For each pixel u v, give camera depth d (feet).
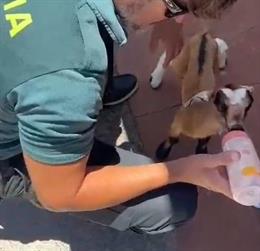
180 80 7.32
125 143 7.52
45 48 4.21
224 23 8.09
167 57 7.34
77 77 4.19
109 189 5.22
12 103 4.44
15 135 5.14
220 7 4.20
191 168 5.34
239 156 5.32
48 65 4.19
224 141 5.83
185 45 6.77
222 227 6.97
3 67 4.27
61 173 4.65
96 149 5.99
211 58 6.59
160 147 7.23
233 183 5.33
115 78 7.39
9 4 4.36
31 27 4.26
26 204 7.16
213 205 7.07
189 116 6.48
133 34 8.06
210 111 6.26
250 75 7.81
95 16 4.23
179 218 6.08
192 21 7.75
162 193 5.92
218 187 5.42
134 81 7.43
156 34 7.27
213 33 8.03
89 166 5.42
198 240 6.93
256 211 7.02
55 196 4.90
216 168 5.41
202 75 6.46
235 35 8.04
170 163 5.40
